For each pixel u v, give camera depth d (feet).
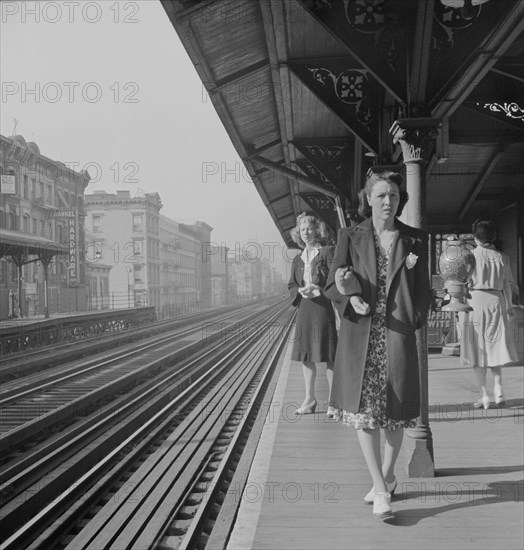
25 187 112.68
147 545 12.51
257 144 35.24
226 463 17.80
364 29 14.29
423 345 13.53
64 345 71.41
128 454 21.70
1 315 80.38
